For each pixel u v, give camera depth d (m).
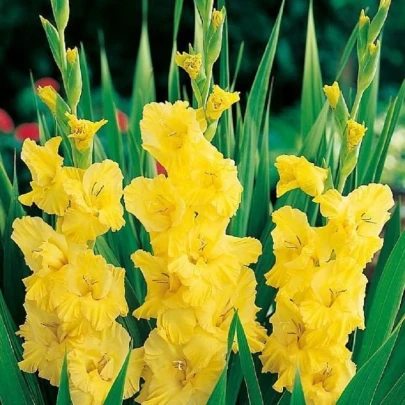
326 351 1.30
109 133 1.68
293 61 4.04
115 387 1.25
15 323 1.45
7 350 1.31
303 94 1.65
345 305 1.28
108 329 1.29
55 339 1.31
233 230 1.47
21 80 3.90
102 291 1.28
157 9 3.94
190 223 1.27
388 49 4.24
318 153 1.50
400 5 4.20
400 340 1.42
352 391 1.29
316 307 1.28
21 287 1.46
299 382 1.26
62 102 1.28
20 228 1.29
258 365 1.41
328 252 1.28
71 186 1.25
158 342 1.30
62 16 1.29
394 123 1.52
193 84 1.33
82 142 1.26
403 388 1.34
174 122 1.27
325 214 1.27
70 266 1.28
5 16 3.82
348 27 4.08
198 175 1.26
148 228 1.27
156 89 4.05
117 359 1.30
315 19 4.03
